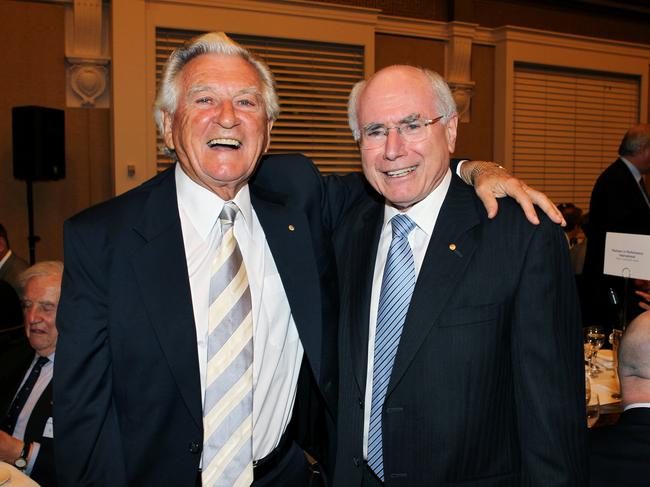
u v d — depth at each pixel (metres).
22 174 4.19
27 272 2.02
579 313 1.22
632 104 6.93
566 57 6.27
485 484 1.20
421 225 1.32
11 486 1.39
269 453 1.34
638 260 2.29
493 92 6.07
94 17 4.36
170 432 1.21
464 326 1.20
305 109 5.25
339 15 5.13
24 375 2.09
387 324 1.28
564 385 1.16
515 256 1.20
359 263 1.39
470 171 1.40
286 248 1.37
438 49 5.73
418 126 1.26
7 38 4.30
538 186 6.43
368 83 1.34
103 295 1.20
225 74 1.25
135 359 1.19
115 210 1.27
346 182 1.66
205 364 1.24
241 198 1.34
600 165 6.80
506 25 5.98
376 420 1.28
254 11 4.84
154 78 4.54
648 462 1.35
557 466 1.13
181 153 1.28
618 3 6.54
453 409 1.19
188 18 4.61
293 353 1.40
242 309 1.26
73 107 4.53
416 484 1.20
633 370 1.46
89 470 1.18
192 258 1.28
